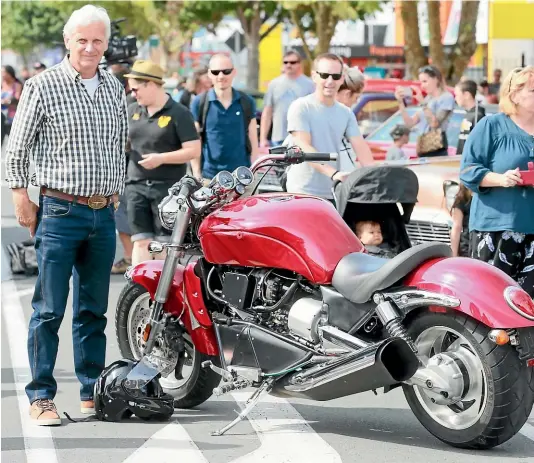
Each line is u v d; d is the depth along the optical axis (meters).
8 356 10.31
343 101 12.07
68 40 7.94
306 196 7.80
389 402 8.63
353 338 7.25
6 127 28.75
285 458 7.17
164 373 8.33
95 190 8.01
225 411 8.41
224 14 44.16
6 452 7.38
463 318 7.07
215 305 8.04
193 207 7.91
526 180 9.05
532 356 7.06
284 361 7.54
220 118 13.38
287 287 7.67
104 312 8.34
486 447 7.24
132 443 7.55
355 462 7.08
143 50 56.50
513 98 9.18
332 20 34.09
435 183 11.85
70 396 8.86
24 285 14.16
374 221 9.29
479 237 9.41
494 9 35.69
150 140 11.88
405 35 29.50
